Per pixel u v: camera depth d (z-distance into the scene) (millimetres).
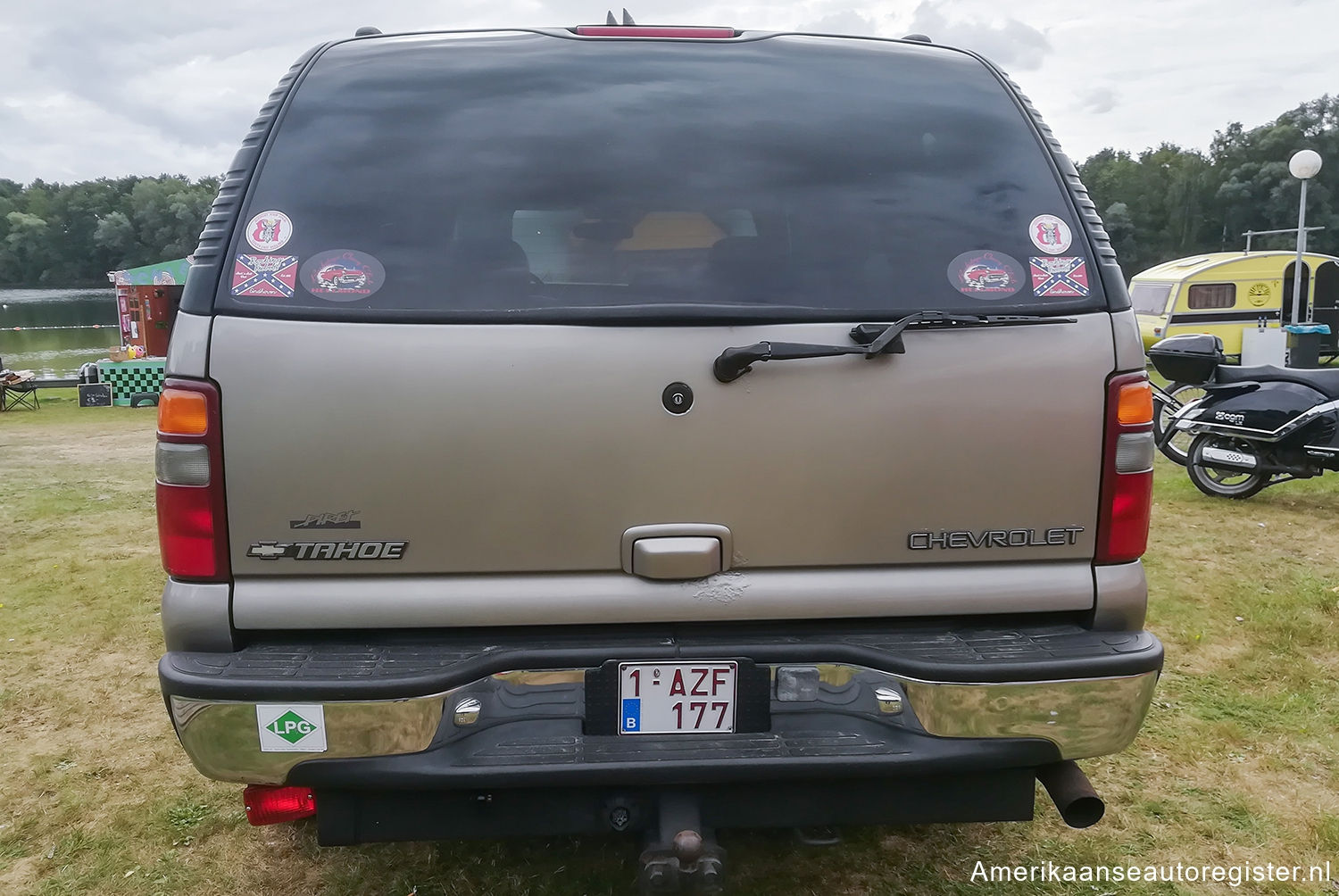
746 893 2258
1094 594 1873
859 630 1868
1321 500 6152
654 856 1716
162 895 2287
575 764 1689
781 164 1924
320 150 1869
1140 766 2834
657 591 1785
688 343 1752
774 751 1732
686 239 1861
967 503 1822
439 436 1725
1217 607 4164
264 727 1681
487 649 1775
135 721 3236
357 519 1735
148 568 5031
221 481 1716
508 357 1723
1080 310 1847
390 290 1755
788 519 1791
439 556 1755
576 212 1856
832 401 1772
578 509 1756
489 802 1812
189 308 1723
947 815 1897
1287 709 3186
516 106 1942
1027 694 1775
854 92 2033
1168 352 6172
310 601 1746
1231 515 5781
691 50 2078
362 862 2393
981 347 1801
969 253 1875
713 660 1754
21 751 3014
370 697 1670
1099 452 1845
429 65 2002
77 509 6531
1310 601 4156
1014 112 2057
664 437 1751
